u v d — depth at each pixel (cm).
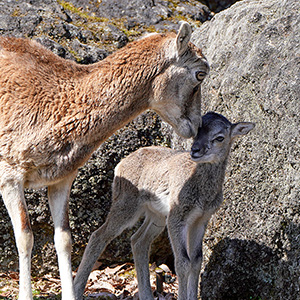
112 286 1141
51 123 889
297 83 986
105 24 1550
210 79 1213
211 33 1345
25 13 1483
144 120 1318
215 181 1028
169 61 917
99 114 902
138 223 1263
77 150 905
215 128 1008
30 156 887
